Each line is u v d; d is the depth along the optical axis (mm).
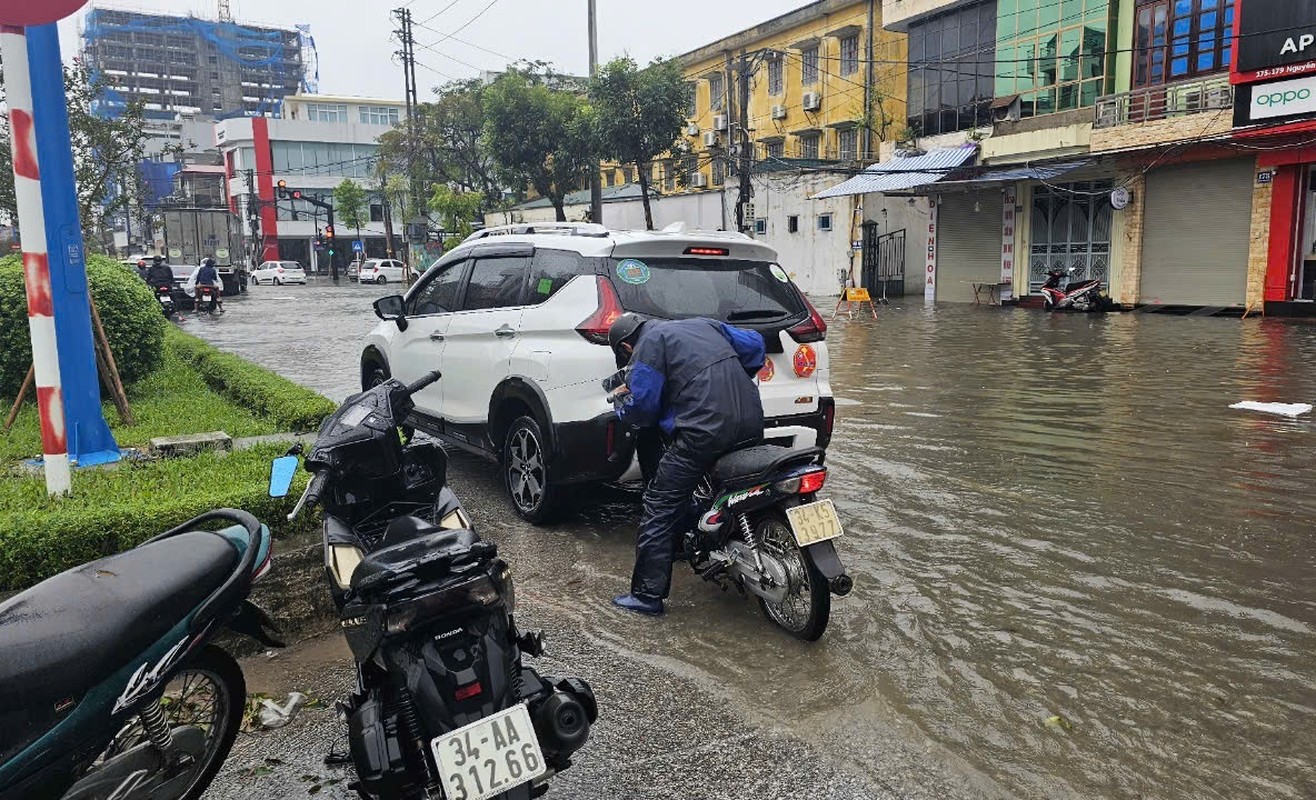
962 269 26109
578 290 5148
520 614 4332
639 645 3988
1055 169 21188
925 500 6027
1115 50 21172
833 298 28766
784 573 3895
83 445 6238
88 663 2203
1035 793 2881
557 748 2494
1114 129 20203
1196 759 3051
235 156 69125
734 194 32625
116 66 129625
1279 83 17047
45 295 4789
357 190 55562
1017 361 12852
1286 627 4035
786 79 34781
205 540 2705
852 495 6160
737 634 4086
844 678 3643
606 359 4930
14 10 4582
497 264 6059
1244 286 19344
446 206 40531
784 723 3320
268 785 3020
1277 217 18359
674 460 4113
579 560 5043
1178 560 4875
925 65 26312
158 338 9531
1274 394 9703
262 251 67500
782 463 3775
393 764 2436
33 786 2180
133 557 2557
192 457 5977
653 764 3080
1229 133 18016
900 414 9008
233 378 9297
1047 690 3525
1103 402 9477
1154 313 20328
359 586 2484
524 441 5582
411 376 6941
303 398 7961
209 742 2879
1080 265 22984
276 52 141500
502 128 31016
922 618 4188
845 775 3000
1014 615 4207
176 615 2439
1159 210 20938
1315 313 17922
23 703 2107
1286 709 3352
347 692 3629
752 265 5434
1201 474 6566
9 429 7211
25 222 4746
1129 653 3816
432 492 4086
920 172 24422
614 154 29625
